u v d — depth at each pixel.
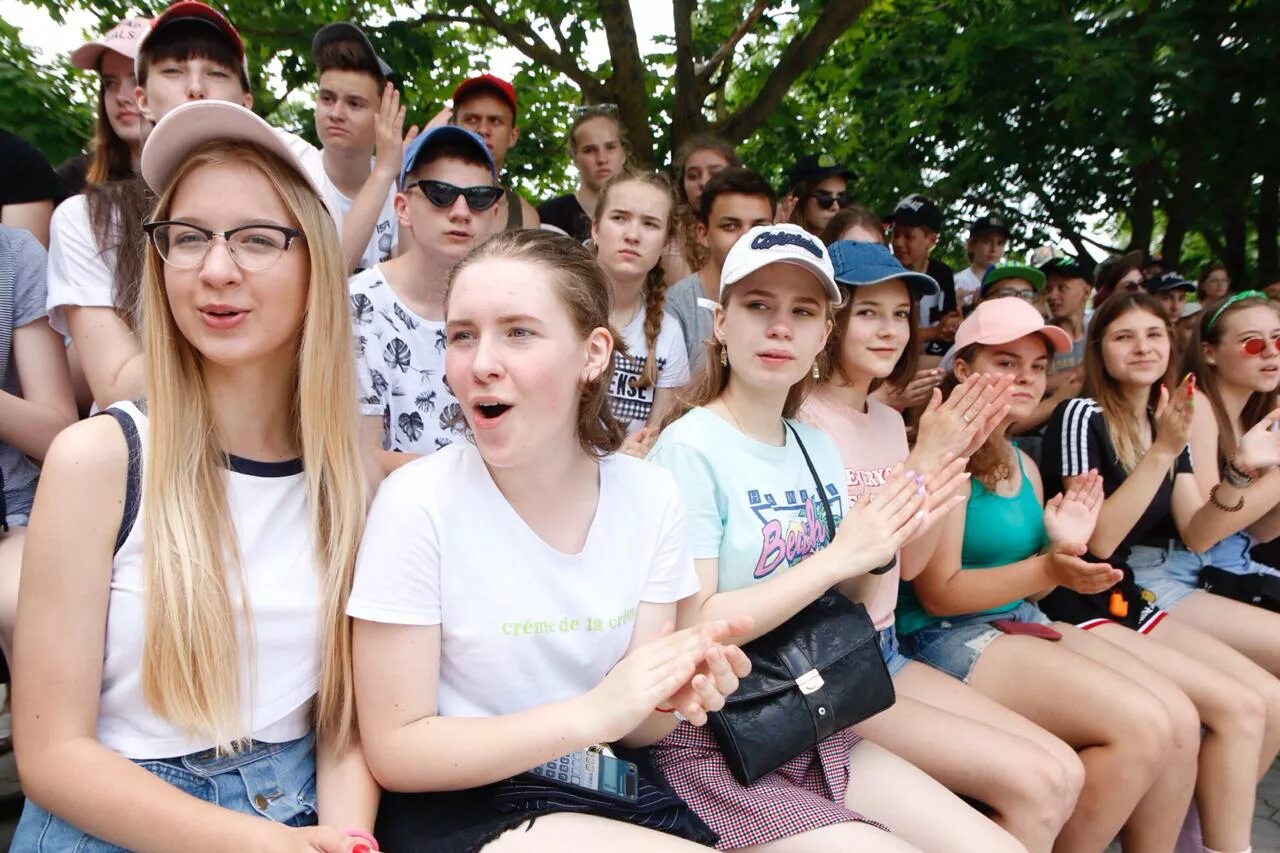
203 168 1.39
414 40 6.62
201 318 1.38
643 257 3.10
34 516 1.33
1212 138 8.72
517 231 1.58
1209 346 3.71
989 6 8.35
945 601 2.75
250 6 6.45
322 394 1.51
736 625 1.48
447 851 1.42
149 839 1.29
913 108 9.41
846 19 6.66
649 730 1.79
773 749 1.81
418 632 1.47
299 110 7.34
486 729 1.43
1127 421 3.28
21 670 1.33
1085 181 10.98
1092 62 7.38
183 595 1.37
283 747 1.52
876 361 2.51
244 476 1.49
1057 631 2.89
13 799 2.87
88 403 2.64
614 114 4.83
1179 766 2.59
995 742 2.23
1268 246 10.41
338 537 1.53
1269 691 2.90
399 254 3.62
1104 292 6.09
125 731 1.39
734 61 9.10
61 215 2.22
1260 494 3.21
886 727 2.32
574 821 1.48
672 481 1.77
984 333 2.91
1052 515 2.78
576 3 7.00
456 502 1.51
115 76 2.91
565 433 1.58
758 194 3.58
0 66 5.98
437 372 2.66
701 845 1.51
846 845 1.74
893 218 5.43
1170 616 3.27
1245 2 7.80
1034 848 2.19
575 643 1.58
